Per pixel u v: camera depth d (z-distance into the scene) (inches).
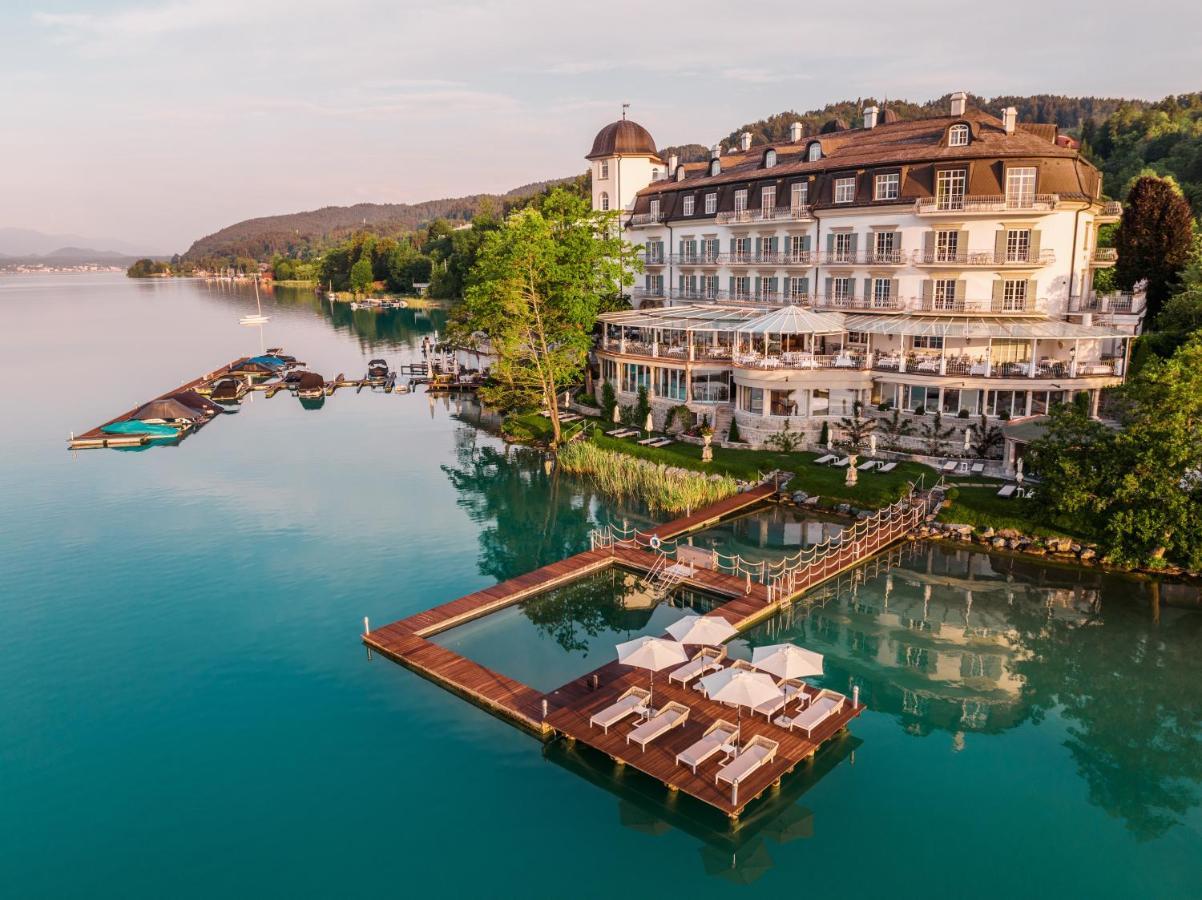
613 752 1023.6
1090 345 2268.7
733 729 1067.9
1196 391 1475.1
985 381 2078.0
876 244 2407.7
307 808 966.4
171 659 1320.1
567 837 922.1
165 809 964.6
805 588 1542.8
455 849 901.2
